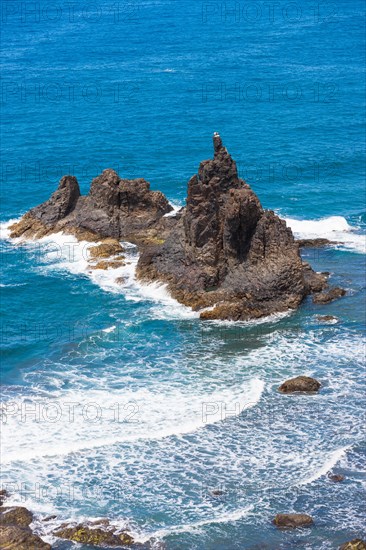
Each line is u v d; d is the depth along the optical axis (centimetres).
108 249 11625
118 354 9381
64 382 8825
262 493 7131
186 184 14650
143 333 9819
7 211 13538
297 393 8506
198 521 6819
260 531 6700
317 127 18175
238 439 7831
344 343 9450
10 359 9338
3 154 16488
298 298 10244
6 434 7881
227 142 17100
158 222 12062
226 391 8600
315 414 8169
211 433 7925
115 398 8506
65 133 17938
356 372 8875
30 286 10981
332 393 8506
